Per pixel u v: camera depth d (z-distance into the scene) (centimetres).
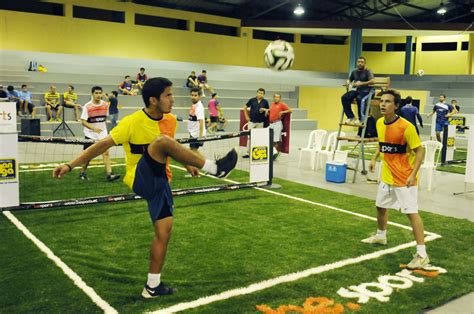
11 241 575
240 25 3084
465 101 2708
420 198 900
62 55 2439
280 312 407
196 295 435
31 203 678
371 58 3519
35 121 1579
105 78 2353
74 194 830
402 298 442
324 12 3080
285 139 1296
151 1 2789
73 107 1836
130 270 490
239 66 3058
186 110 2305
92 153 413
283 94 2805
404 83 3056
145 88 412
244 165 1202
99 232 621
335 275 494
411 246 594
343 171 1010
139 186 408
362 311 414
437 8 2956
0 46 2389
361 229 664
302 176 1084
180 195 820
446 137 1265
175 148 396
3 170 655
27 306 404
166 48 2886
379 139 548
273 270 503
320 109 2725
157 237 417
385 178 552
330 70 3409
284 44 986
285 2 2803
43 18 2483
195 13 2952
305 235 630
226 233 630
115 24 2698
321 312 409
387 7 2861
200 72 2764
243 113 1408
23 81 2108
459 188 1003
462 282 485
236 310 408
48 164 1136
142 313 397
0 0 2408
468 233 662
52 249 551
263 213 737
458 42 3294
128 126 414
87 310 400
